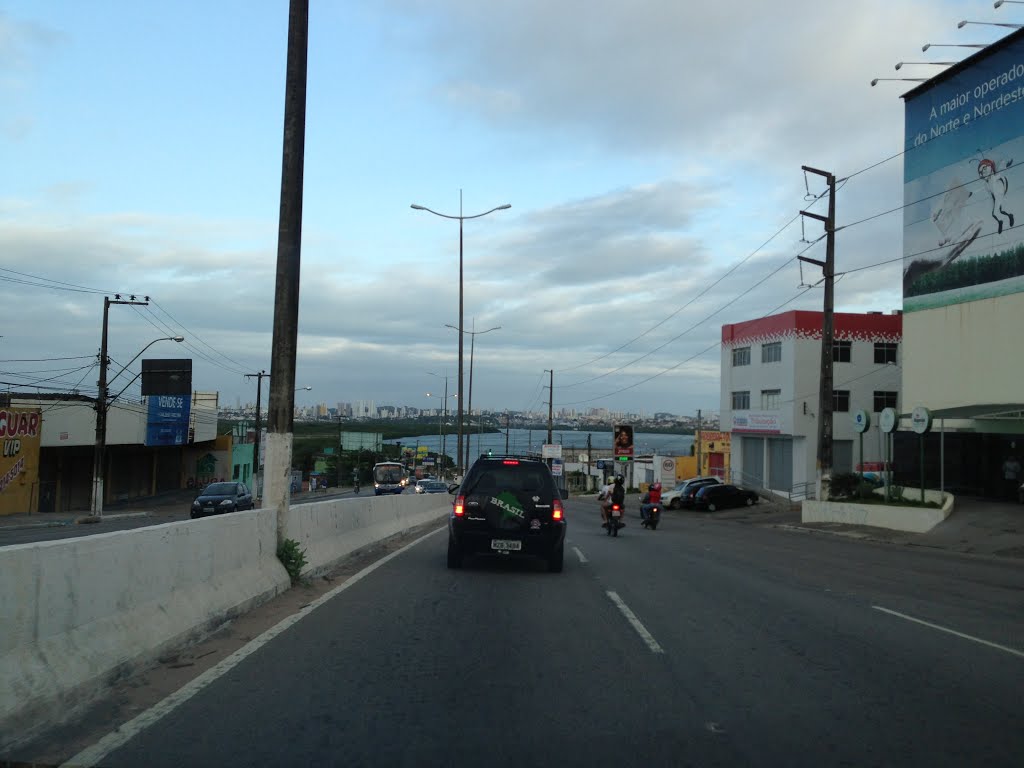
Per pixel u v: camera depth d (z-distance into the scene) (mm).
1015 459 28797
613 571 14414
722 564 16516
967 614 11039
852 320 47219
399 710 5898
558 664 7398
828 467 31891
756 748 5328
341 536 14891
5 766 4656
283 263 11391
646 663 7535
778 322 47562
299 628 8555
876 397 47219
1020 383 27188
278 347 11312
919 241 32031
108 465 49469
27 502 38406
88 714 5586
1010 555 20406
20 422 37844
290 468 11430
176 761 4812
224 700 6000
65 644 5840
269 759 4895
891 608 11320
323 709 5867
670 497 48250
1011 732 5785
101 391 36250
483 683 6676
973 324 29234
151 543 7277
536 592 11578
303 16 11609
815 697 6566
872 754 5270
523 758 5043
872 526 28578
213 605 8352
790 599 11812
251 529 10055
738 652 8109
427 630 8656
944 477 31250
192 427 53969
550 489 13508
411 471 93875
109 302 36781
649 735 5527
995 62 28297
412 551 16828
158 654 6906
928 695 6723
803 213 31562
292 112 11516
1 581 5199
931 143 31328
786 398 46750
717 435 63156
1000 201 28156
